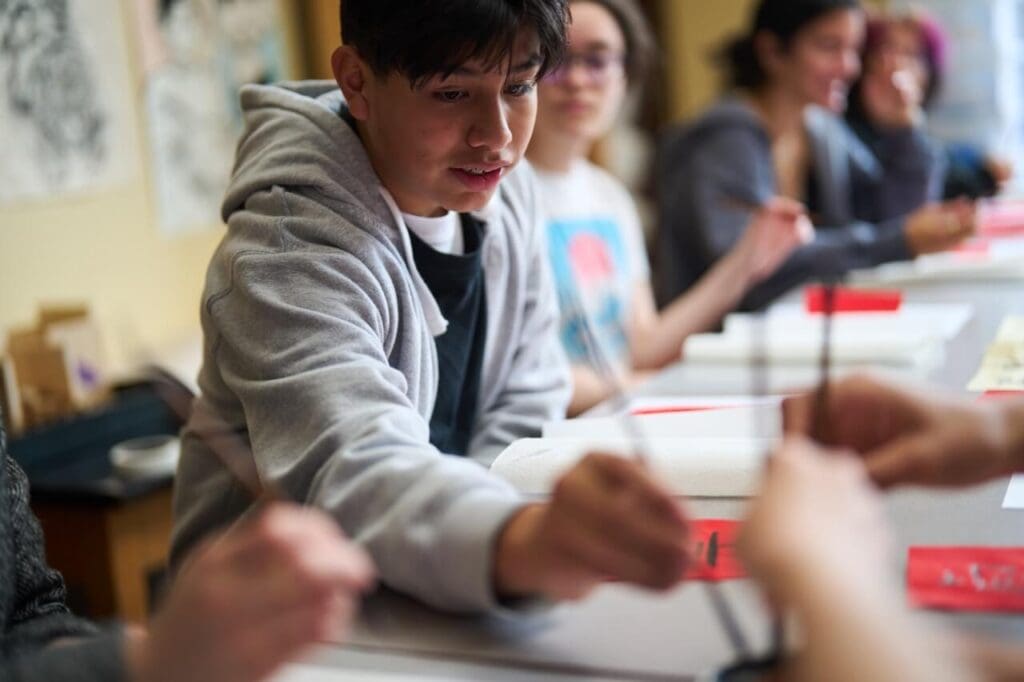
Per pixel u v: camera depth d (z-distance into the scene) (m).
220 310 1.07
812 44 2.51
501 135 1.04
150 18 2.55
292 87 1.26
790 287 2.29
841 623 0.52
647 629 0.78
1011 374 1.39
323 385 0.96
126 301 2.50
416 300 1.14
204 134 2.71
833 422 0.84
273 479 0.95
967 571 0.82
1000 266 2.12
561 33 1.05
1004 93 3.96
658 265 2.62
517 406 1.35
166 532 2.06
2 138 2.20
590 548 0.72
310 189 1.10
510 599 0.79
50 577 0.94
